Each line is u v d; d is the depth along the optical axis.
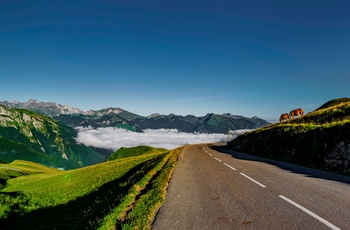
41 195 31.92
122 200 10.77
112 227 7.80
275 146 33.28
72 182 38.72
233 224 7.04
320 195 9.98
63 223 17.28
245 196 10.19
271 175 15.67
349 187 11.57
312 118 46.66
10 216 22.17
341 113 40.56
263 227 6.68
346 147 19.28
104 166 47.22
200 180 14.55
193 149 53.50
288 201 9.13
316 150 22.84
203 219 7.60
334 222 6.81
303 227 6.54
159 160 29.80
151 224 7.41
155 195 10.88
